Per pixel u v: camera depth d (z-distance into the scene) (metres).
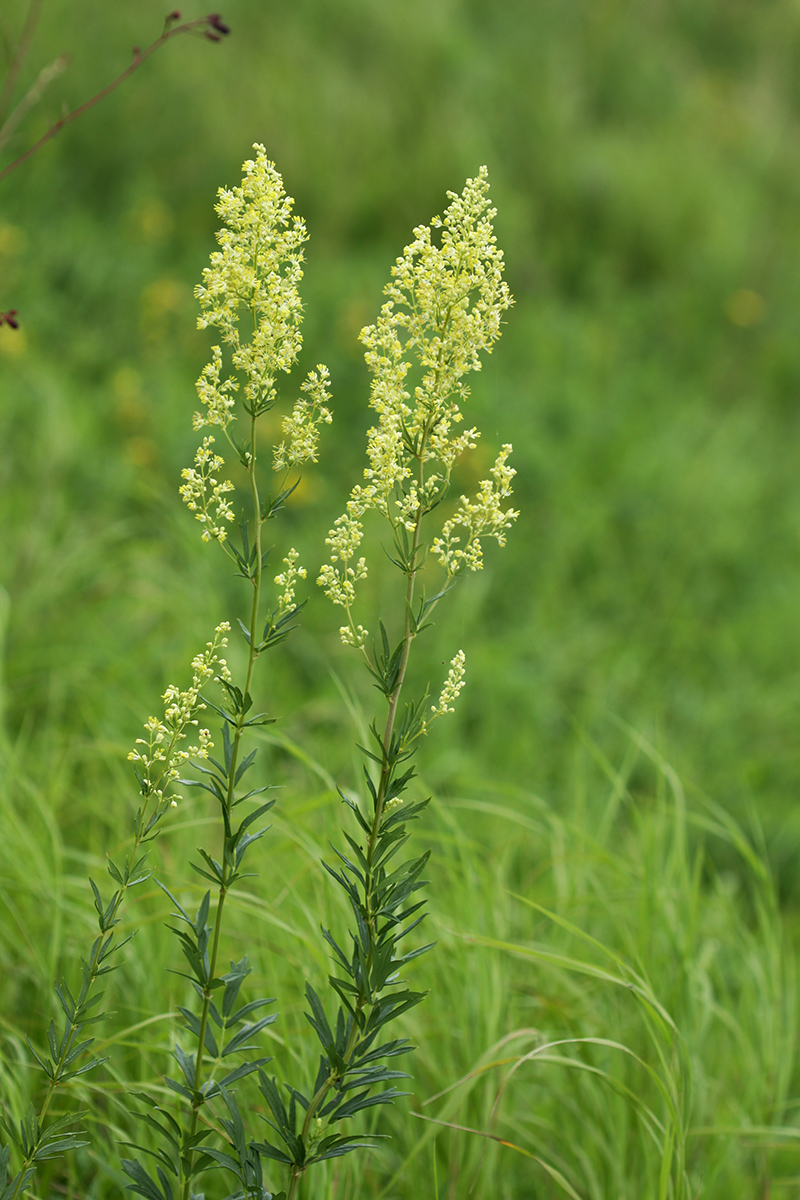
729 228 7.86
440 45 8.11
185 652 3.16
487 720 3.68
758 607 4.85
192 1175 1.20
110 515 4.00
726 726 4.04
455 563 1.14
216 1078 1.75
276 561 3.99
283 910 2.14
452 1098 1.72
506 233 6.88
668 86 9.37
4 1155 1.21
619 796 2.60
